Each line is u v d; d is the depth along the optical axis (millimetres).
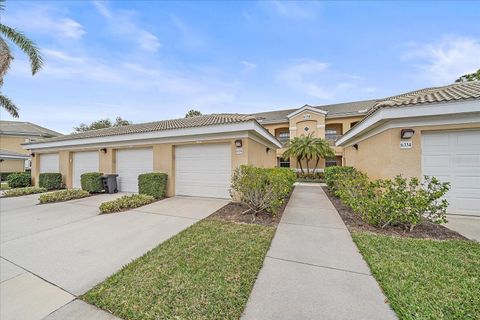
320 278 2811
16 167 22062
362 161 9469
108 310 2273
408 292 2412
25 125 28672
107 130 13711
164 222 5512
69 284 2793
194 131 8281
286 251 3660
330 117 22047
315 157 20812
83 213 6617
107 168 10953
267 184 5953
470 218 5441
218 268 3049
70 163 12500
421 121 5953
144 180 8781
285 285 2656
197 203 7762
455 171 5793
